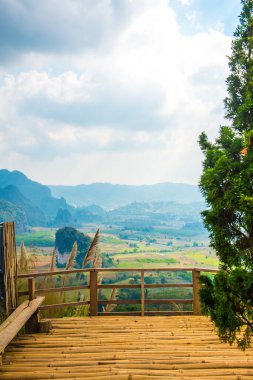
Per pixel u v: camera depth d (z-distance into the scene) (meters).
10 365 4.17
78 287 6.46
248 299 2.88
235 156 3.17
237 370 4.00
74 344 4.92
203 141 3.34
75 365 4.20
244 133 3.05
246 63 3.31
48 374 3.91
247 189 2.87
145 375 3.91
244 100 3.27
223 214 3.10
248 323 2.99
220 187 3.03
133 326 5.82
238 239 3.08
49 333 5.43
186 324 5.86
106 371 4.01
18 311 5.11
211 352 4.55
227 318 2.98
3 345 3.78
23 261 6.97
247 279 2.74
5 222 5.77
